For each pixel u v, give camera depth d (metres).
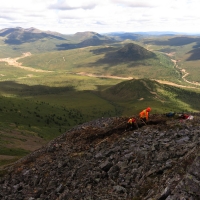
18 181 23.33
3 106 185.38
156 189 12.52
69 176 19.77
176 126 22.61
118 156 19.45
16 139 96.06
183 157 14.27
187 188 10.54
